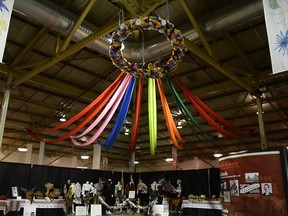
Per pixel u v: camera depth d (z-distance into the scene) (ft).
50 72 33.55
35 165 33.04
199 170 34.88
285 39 11.97
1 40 12.06
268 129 45.03
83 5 24.86
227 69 26.13
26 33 27.27
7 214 26.23
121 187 34.71
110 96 25.35
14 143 54.85
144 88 38.91
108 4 25.14
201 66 32.76
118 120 26.94
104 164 59.57
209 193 33.40
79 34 23.12
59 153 62.44
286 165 10.11
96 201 31.68
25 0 18.98
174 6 25.31
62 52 22.81
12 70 28.32
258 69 30.96
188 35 23.99
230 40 27.48
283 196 9.93
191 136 52.54
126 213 30.76
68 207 31.09
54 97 39.04
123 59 18.49
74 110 43.01
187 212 32.60
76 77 35.24
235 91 36.11
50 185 32.71
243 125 44.52
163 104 27.07
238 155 11.38
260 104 28.84
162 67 18.58
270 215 10.06
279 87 33.35
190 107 41.75
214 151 58.85
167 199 33.68
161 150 61.77
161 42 25.13
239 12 20.34
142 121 49.06
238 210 10.93
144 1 21.31
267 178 10.41
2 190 30.30
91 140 26.61
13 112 41.96
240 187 11.03
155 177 38.04
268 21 12.51
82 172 36.19
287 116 40.27
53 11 20.49
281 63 11.82
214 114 25.95
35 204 29.01
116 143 58.34
